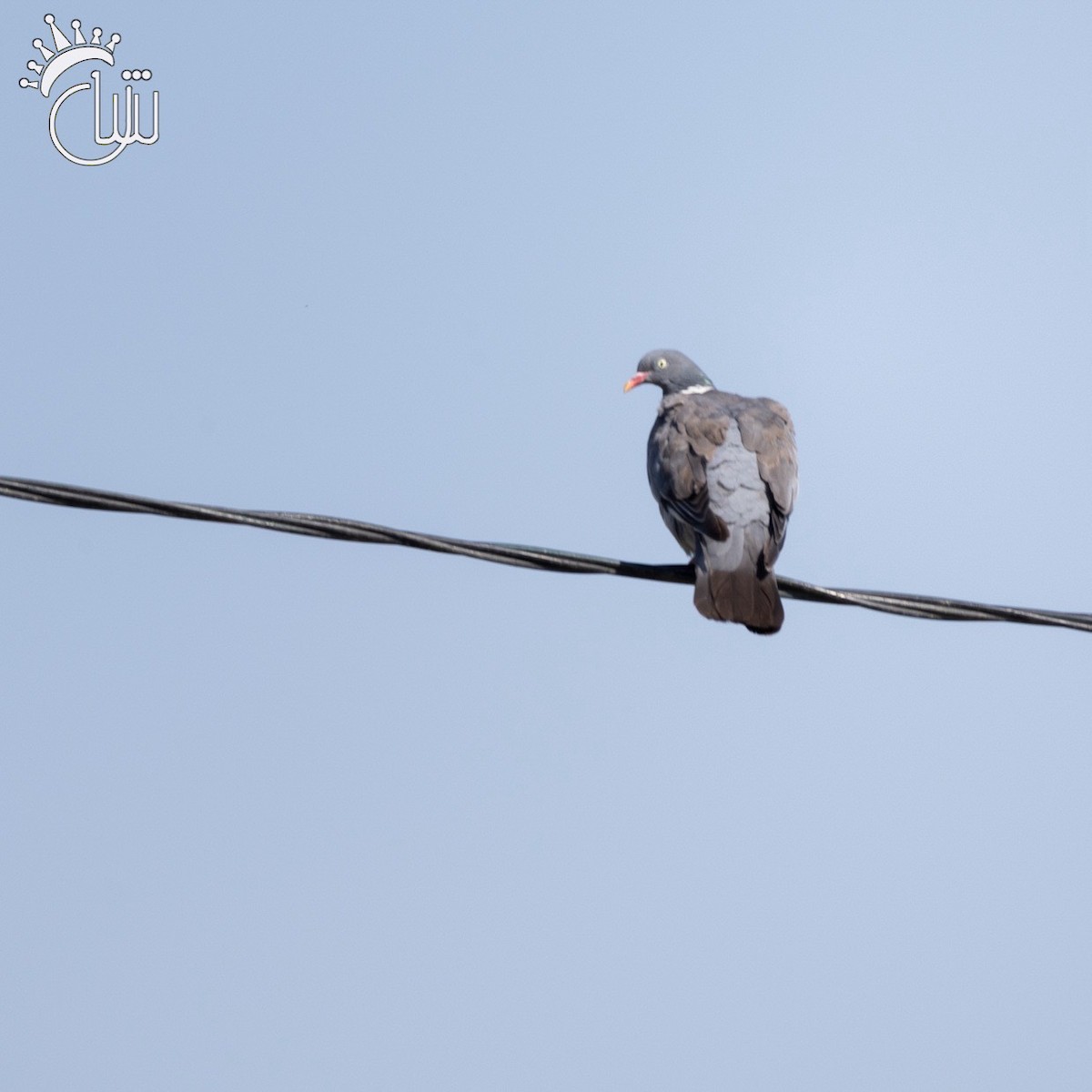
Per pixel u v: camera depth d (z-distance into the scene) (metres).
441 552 10.77
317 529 10.38
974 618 11.27
